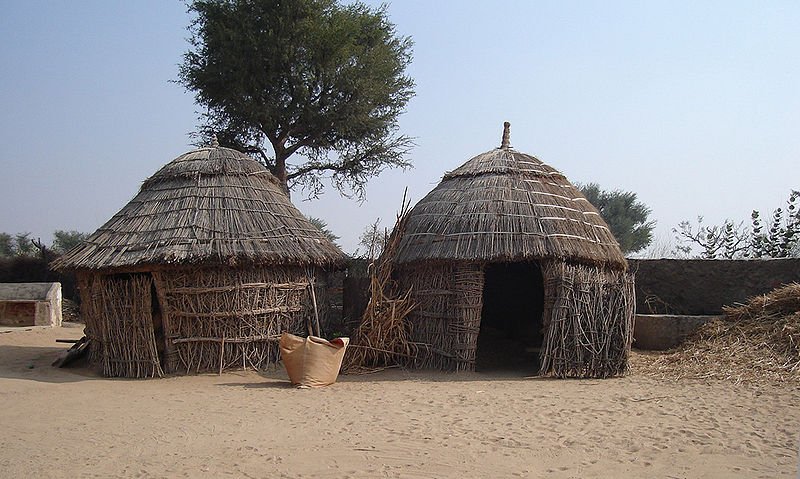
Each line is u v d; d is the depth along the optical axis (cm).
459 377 1122
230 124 2122
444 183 1365
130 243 1175
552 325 1109
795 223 1845
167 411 862
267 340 1205
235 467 613
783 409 800
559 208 1240
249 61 1984
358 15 2172
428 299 1222
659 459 625
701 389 940
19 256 2605
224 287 1174
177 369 1167
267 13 2014
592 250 1197
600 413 809
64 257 1234
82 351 1309
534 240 1155
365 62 2094
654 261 1523
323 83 2073
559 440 690
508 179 1279
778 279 1407
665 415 789
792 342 1051
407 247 1267
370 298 1279
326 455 646
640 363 1196
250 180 1324
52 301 2050
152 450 672
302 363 1053
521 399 909
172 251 1134
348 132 2138
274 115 2039
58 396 973
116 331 1168
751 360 1049
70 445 693
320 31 1995
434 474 589
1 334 1777
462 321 1176
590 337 1098
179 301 1164
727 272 1457
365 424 771
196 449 674
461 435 713
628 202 3494
